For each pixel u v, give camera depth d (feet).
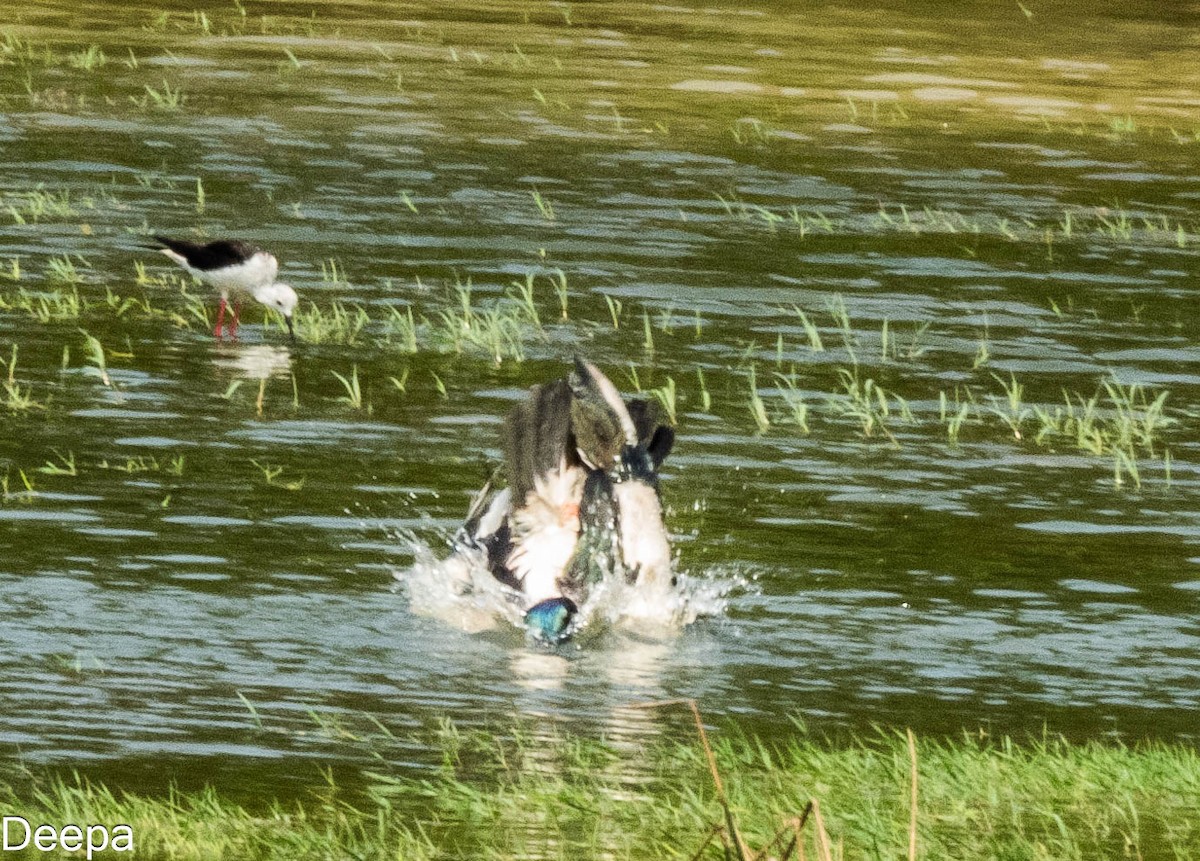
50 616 82.99
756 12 278.67
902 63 245.04
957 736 75.00
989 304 146.72
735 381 125.18
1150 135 212.43
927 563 94.99
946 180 187.01
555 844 61.72
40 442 106.52
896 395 124.06
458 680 79.41
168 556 90.99
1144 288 152.66
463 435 111.96
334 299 140.97
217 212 161.79
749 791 66.64
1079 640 85.92
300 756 70.54
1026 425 119.44
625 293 144.97
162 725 72.84
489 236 158.92
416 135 193.06
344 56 231.09
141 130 188.55
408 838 61.82
